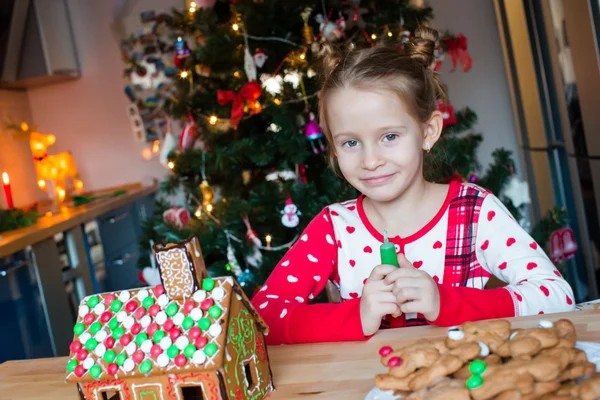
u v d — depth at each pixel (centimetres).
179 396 57
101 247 333
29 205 359
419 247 102
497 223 99
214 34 226
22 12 354
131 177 421
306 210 212
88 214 314
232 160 218
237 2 227
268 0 220
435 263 102
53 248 277
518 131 321
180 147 239
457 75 354
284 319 83
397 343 72
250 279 208
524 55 275
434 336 73
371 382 61
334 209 111
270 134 229
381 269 78
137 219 395
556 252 214
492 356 51
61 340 270
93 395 59
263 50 224
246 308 61
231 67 233
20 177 362
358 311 77
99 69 412
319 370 67
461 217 101
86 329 62
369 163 88
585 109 203
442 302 77
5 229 265
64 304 280
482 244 100
